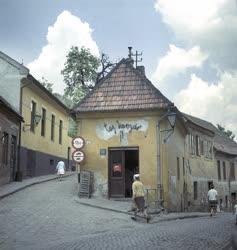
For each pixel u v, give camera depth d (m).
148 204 24.91
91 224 17.88
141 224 18.80
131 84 27.19
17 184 28.31
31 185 29.17
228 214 32.97
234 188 55.53
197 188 40.41
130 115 26.38
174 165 29.64
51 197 24.44
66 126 45.66
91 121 26.83
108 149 26.42
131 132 26.25
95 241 13.42
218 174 49.66
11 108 27.88
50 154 39.31
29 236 15.02
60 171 35.03
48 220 18.12
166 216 22.92
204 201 42.59
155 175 25.59
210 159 46.38
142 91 26.73
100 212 20.78
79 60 56.25
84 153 26.33
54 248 12.27
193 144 40.38
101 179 26.19
